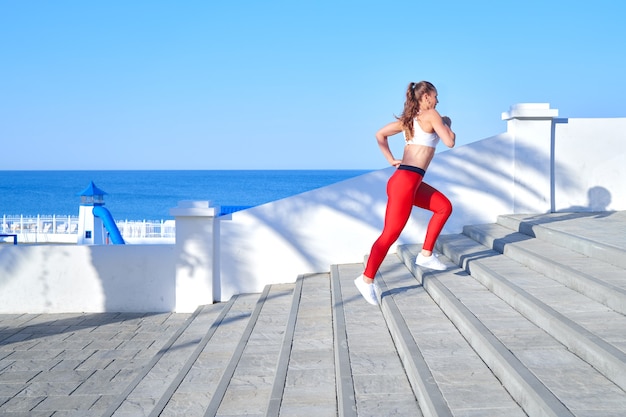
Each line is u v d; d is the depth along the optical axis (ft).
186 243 26.63
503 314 14.56
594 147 27.73
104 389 17.48
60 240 74.90
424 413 10.79
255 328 20.02
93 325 25.04
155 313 26.96
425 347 13.39
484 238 23.31
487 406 10.11
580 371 10.62
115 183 403.95
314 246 26.89
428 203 19.16
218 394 14.32
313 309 20.38
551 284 15.98
